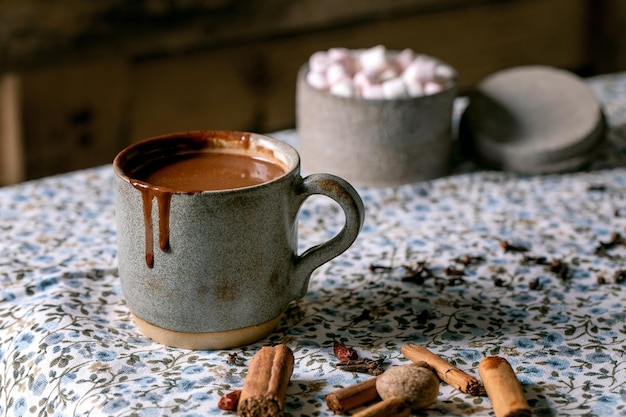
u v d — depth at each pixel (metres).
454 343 0.59
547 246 0.71
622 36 1.86
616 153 0.87
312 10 1.40
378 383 0.54
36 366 0.57
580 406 0.54
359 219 0.58
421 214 0.76
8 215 0.74
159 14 1.26
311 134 0.81
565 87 0.86
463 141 0.86
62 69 1.29
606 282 0.66
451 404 0.54
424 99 0.79
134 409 0.53
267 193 0.56
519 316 0.62
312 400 0.54
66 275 0.65
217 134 0.61
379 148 0.79
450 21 1.67
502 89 0.87
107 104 1.35
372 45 1.59
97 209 0.76
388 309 0.63
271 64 1.51
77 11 1.20
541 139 0.83
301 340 0.60
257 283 0.57
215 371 0.56
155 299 0.57
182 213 0.55
